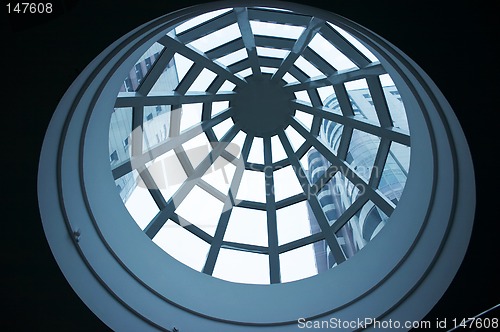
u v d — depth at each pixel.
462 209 8.06
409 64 6.94
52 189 7.59
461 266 8.02
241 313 10.41
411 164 10.20
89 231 8.79
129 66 8.52
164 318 9.35
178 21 6.95
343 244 14.41
